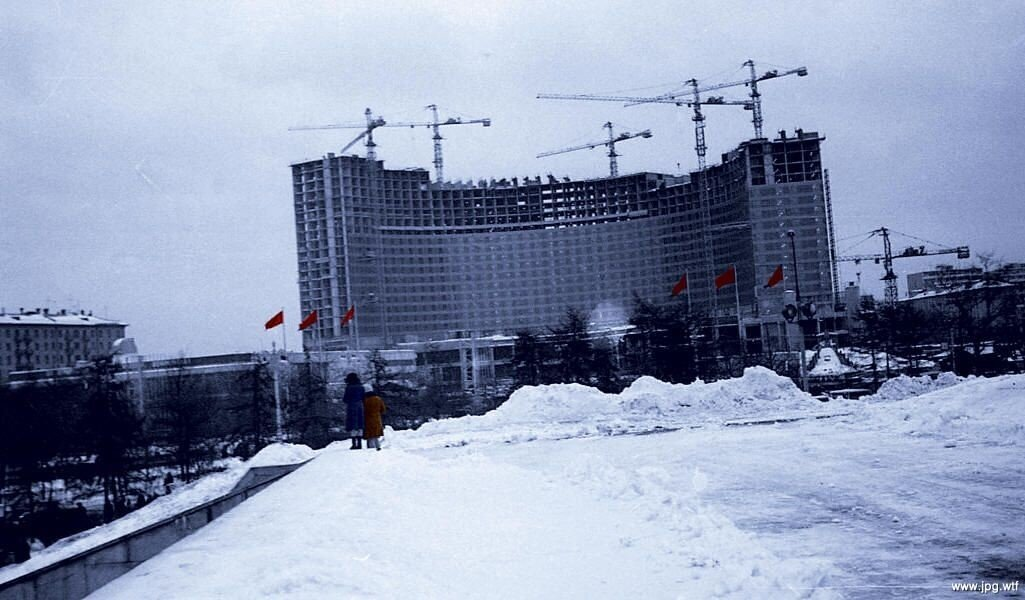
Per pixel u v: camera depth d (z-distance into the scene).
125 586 7.56
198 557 8.62
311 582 7.64
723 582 8.79
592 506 13.83
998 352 66.81
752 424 31.92
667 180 179.25
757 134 178.75
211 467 54.75
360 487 13.84
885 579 9.31
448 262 169.25
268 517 11.18
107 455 46.19
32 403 42.31
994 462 17.56
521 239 175.00
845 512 13.49
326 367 80.81
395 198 164.12
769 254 147.12
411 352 103.62
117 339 71.00
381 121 195.38
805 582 9.06
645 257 173.38
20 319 65.38
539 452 26.95
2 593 7.95
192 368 68.88
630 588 8.55
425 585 8.15
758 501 15.03
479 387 94.31
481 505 13.69
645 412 39.03
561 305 175.50
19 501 41.53
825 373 75.62
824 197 153.12
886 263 153.88
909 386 39.59
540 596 8.17
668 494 14.51
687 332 69.69
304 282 158.50
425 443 32.19
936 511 13.04
